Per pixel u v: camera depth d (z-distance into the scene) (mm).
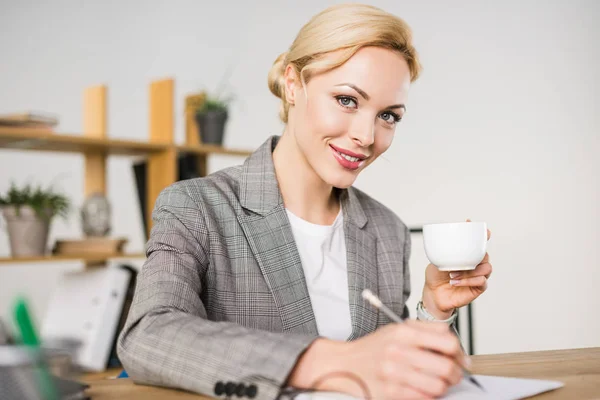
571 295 3383
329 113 1033
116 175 3924
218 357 724
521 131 3504
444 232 960
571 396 716
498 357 1015
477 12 3615
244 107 4109
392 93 1026
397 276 1283
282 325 1084
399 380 648
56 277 3650
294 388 707
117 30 3967
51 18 3811
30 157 3707
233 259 1097
